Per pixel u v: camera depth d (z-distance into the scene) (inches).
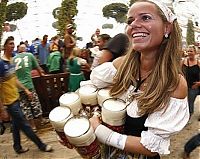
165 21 50.4
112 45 91.4
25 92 165.3
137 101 51.9
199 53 213.0
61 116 55.0
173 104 49.0
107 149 55.2
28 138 157.0
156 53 52.1
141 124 51.4
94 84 62.1
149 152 50.4
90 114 60.2
